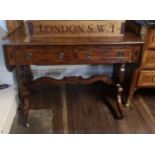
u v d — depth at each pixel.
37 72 2.20
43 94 2.12
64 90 2.20
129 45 1.46
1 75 1.83
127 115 1.84
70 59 1.47
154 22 1.56
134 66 1.65
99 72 2.27
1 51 1.73
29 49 1.40
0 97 1.72
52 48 1.41
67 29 1.46
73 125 1.70
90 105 1.96
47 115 1.81
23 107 1.77
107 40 1.46
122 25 1.50
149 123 1.75
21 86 1.67
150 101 2.04
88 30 1.48
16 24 1.65
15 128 1.64
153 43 1.66
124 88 2.09
